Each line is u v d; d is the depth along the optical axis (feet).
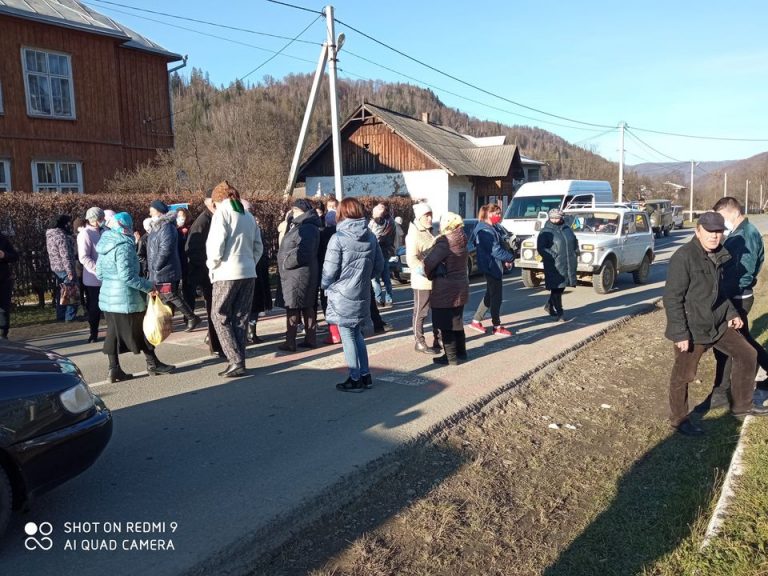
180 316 34.58
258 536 11.23
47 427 11.01
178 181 63.31
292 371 22.21
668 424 17.62
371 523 12.08
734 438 15.67
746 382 16.92
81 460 11.63
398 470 14.39
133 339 20.57
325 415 17.40
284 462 14.25
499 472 14.48
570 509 12.82
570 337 27.94
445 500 13.05
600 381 21.91
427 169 104.88
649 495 13.34
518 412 18.60
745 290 18.57
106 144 63.46
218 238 20.10
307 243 23.95
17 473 10.70
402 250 48.65
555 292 32.09
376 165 109.60
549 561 10.92
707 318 16.06
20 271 36.63
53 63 58.49
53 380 11.43
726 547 10.32
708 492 12.91
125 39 63.82
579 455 15.52
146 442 15.44
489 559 10.99
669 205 118.73
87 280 27.73
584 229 45.47
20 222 36.55
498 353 24.84
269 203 56.54
